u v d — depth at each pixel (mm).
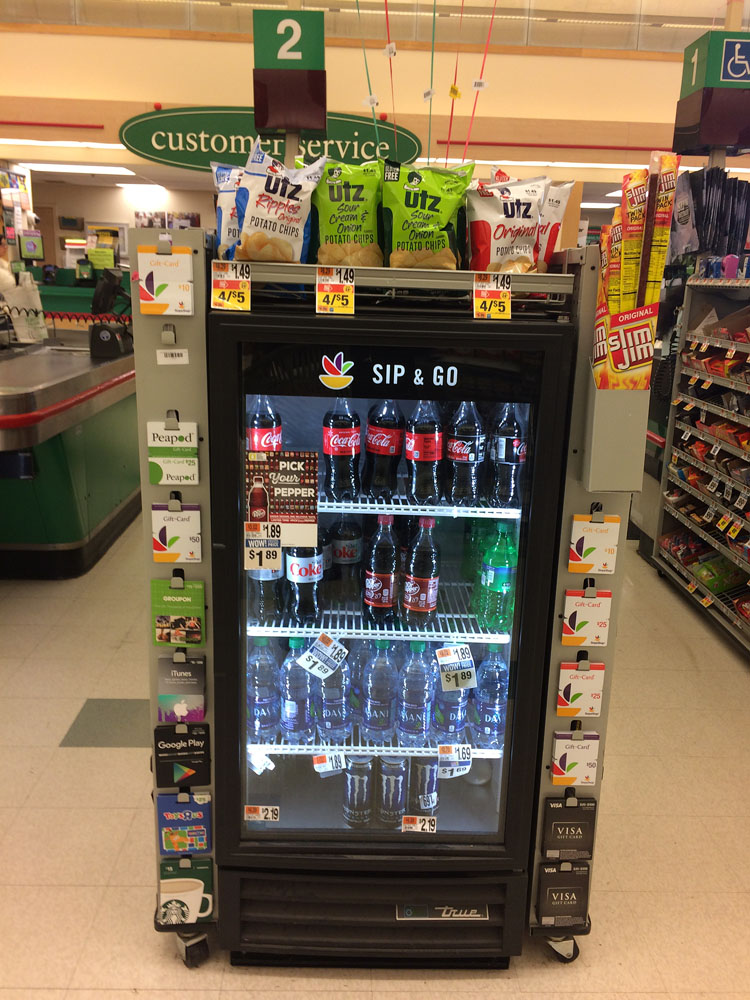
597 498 1728
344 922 1911
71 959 1947
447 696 2111
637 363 1575
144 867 2248
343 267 1601
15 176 6711
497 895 1900
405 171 1708
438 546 2254
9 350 4832
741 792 2693
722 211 4070
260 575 2012
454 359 1621
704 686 3422
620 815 2557
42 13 6160
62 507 4258
